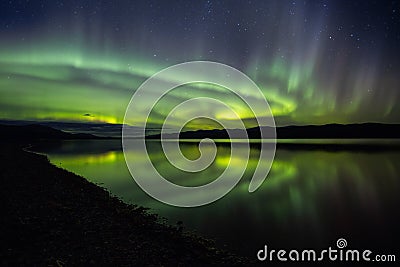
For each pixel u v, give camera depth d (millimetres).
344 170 33250
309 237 10656
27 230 9164
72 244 8406
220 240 10016
